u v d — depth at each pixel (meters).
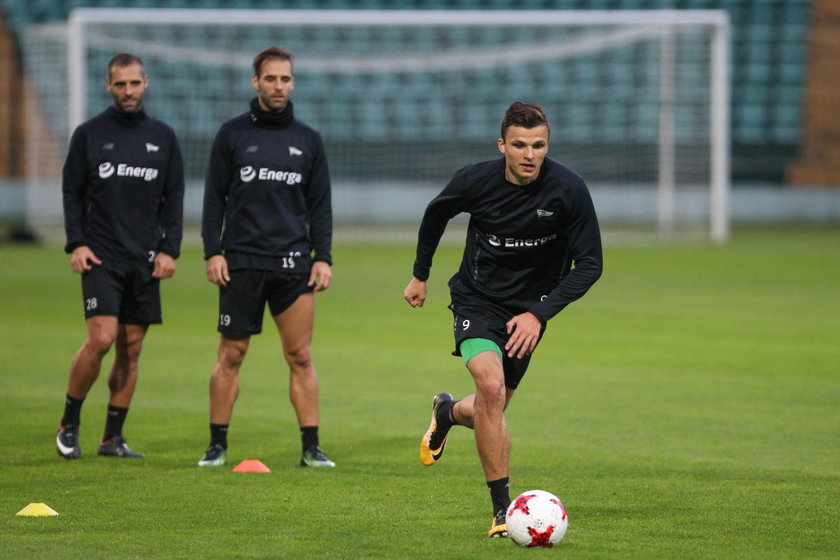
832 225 104.12
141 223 24.02
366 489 21.09
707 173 95.38
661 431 27.11
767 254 77.06
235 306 23.34
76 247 23.61
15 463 23.22
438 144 103.06
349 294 56.66
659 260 73.62
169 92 95.38
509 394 19.62
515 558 16.30
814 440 26.00
